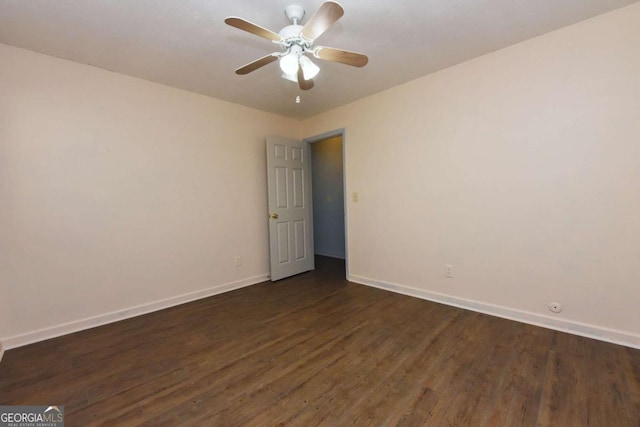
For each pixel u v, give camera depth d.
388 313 2.70
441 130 2.84
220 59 2.49
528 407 1.48
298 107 3.77
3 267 2.18
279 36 1.74
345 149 3.73
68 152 2.45
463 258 2.76
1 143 2.18
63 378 1.81
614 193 2.02
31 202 2.29
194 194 3.23
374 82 3.05
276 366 1.90
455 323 2.45
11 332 2.21
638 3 1.89
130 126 2.78
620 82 1.97
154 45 2.25
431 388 1.64
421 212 3.04
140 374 1.84
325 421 1.42
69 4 1.76
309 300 3.11
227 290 3.51
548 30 2.19
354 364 1.90
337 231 5.36
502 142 2.48
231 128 3.56
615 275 2.04
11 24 1.94
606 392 1.56
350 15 1.95
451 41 2.30
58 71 2.40
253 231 3.80
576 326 2.20
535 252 2.36
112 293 2.68
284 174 3.97
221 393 1.64
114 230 2.69
